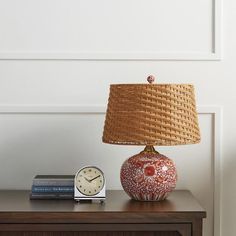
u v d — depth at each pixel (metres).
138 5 1.93
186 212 1.52
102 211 1.53
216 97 1.94
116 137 1.59
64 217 1.52
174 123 1.57
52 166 1.94
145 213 1.52
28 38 1.92
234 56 1.93
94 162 1.94
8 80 1.93
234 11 1.93
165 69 1.93
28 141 1.94
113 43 1.93
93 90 1.93
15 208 1.57
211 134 1.94
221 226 1.94
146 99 1.57
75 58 1.92
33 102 1.93
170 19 1.93
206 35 1.93
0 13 1.92
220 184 1.93
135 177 1.65
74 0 1.92
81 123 1.94
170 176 1.65
